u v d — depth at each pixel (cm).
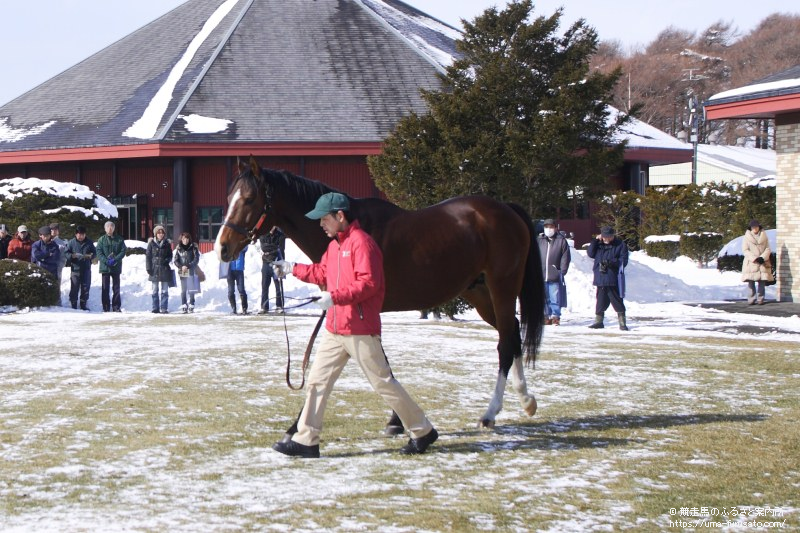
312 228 780
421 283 773
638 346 1448
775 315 2102
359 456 708
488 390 1020
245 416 859
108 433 783
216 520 539
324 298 679
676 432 800
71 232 3005
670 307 2338
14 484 621
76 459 692
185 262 2216
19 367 1175
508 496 597
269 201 768
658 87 10319
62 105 4531
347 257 696
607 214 4266
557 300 1931
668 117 10325
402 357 1281
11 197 3016
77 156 3984
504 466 678
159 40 4866
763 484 636
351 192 3962
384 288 715
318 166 3956
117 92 4438
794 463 693
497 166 1905
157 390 999
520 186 1962
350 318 694
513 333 827
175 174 3928
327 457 705
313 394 703
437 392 999
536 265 850
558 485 626
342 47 4450
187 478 639
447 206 805
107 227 2273
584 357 1305
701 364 1237
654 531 532
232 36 4491
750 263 2316
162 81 4319
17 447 730
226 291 2406
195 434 780
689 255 3606
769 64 10131
